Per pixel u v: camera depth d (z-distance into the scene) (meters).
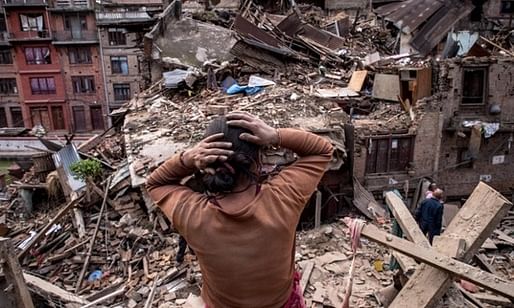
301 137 1.80
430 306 3.15
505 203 3.40
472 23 22.38
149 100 14.49
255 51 16.58
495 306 6.11
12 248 4.75
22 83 34.84
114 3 32.56
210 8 22.44
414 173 15.51
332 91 15.85
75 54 34.28
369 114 15.85
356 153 14.75
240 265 1.61
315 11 25.67
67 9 32.59
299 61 17.52
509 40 20.30
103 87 35.16
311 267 9.03
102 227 11.09
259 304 1.70
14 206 15.32
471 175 16.70
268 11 24.53
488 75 15.61
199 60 16.58
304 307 1.98
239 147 1.63
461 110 15.95
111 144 16.44
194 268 9.12
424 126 15.17
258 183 1.67
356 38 21.95
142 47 18.61
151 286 8.80
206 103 13.60
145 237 10.41
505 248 11.84
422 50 17.86
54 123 35.97
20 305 4.82
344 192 13.17
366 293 8.13
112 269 9.91
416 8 19.89
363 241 10.18
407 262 3.89
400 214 3.89
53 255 10.77
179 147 10.87
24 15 33.22
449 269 3.12
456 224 3.58
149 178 1.85
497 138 16.41
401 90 15.77
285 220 1.64
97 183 12.81
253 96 14.12
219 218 1.59
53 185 14.91
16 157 31.73
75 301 6.75
